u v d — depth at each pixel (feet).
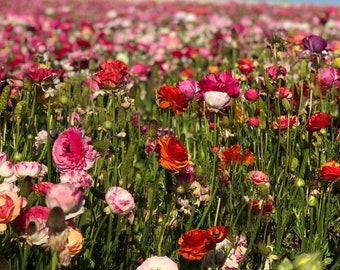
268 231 9.55
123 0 70.28
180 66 24.67
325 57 17.08
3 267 6.22
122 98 11.35
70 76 18.57
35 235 5.98
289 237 9.68
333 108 13.76
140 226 8.75
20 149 11.17
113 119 10.39
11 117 11.24
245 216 8.52
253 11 57.82
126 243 7.93
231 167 9.74
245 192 9.03
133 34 32.19
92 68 16.15
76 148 6.91
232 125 11.70
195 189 8.01
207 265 7.48
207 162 10.55
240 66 15.12
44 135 9.84
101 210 8.49
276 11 57.00
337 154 11.50
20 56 20.35
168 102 9.66
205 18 48.73
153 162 11.60
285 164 10.26
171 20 45.78
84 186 6.97
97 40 27.84
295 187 10.16
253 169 10.91
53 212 5.49
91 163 7.18
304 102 12.55
